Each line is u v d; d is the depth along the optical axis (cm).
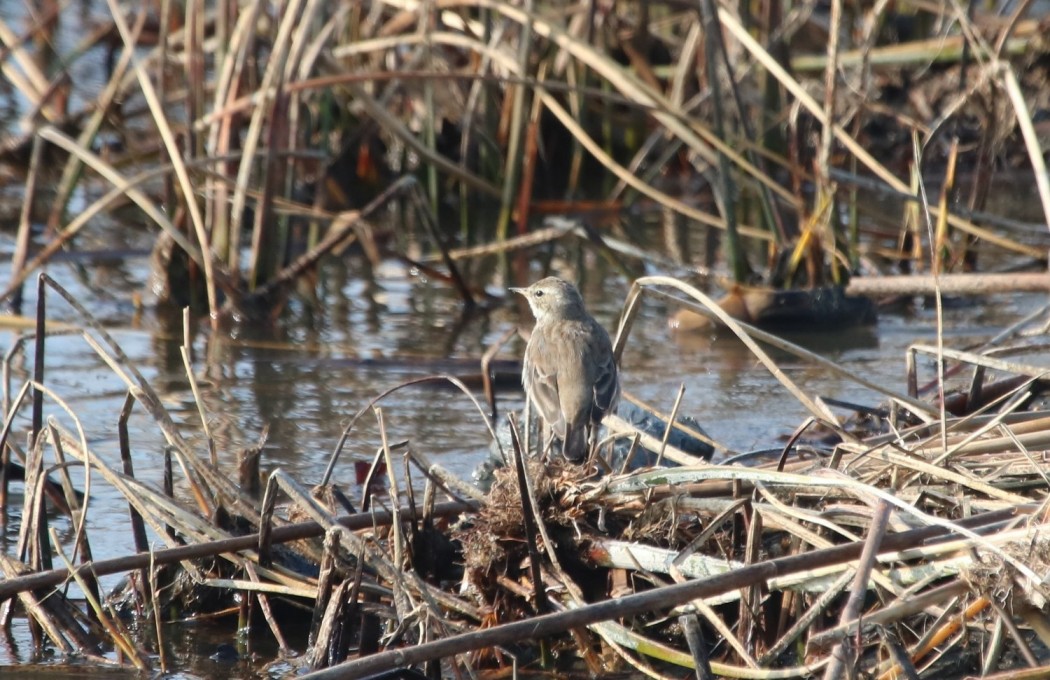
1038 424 871
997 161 2136
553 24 1644
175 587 846
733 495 798
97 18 2781
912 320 1537
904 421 1030
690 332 1500
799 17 1912
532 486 800
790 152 1800
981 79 1316
